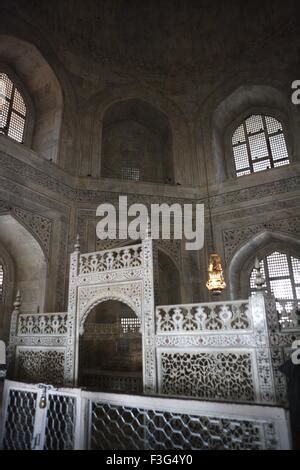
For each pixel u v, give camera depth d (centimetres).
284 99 1236
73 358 575
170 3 1440
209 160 1311
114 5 1409
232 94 1354
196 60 1465
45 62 1199
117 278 573
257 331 438
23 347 666
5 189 927
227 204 1203
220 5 1409
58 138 1167
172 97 1446
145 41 1465
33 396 461
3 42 1109
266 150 1332
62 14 1293
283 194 1109
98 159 1255
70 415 425
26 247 1016
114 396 389
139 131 1514
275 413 301
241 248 1136
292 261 1150
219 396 449
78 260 638
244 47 1380
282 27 1301
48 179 1069
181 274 1160
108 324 1077
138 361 863
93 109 1320
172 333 503
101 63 1390
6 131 1140
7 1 1096
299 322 638
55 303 988
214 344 466
